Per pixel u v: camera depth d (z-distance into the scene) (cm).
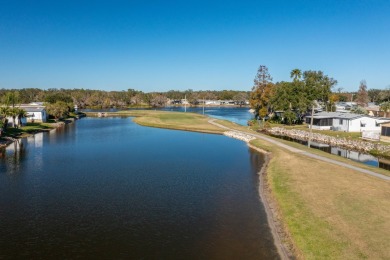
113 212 2712
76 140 6794
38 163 4547
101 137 7288
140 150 5597
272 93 10725
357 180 3281
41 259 1966
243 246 2133
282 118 10331
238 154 5256
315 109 11725
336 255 1866
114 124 10600
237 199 3047
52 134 7825
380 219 2284
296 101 9644
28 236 2267
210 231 2356
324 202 2677
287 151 5131
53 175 3894
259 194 3194
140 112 16412
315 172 3666
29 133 7731
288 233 2278
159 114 14350
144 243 2172
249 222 2511
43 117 10056
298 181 3344
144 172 4056
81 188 3378
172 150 5612
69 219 2561
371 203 2595
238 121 12106
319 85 10262
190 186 3466
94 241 2195
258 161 4716
